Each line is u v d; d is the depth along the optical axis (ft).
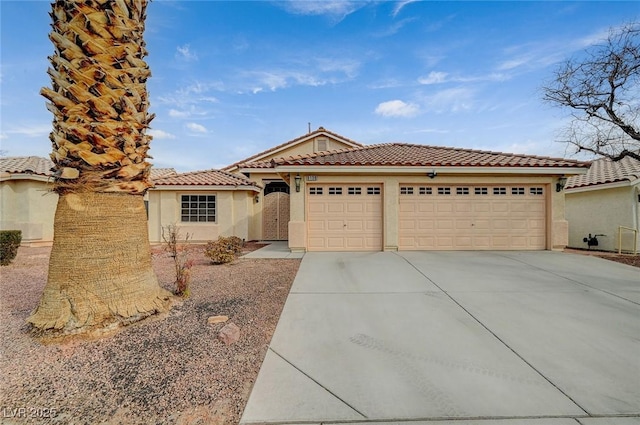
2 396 9.98
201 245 52.34
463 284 23.68
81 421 8.97
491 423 9.03
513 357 12.79
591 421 9.13
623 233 41.83
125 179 15.40
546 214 40.83
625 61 34.47
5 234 34.04
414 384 10.89
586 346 13.76
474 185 40.65
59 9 13.89
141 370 11.56
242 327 15.57
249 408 9.58
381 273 27.25
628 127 36.09
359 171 38.96
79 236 14.44
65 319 13.87
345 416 9.29
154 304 16.47
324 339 14.38
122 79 14.88
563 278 25.59
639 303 19.38
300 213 40.14
